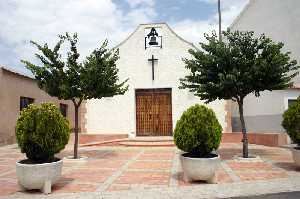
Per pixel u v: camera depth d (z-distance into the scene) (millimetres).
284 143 16984
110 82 13109
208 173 8773
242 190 8172
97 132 19469
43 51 12539
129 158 13586
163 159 13156
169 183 8977
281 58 11531
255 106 20516
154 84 19453
